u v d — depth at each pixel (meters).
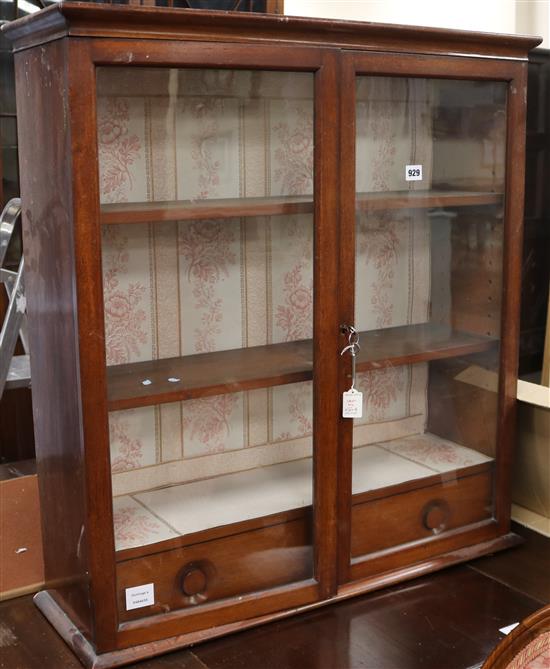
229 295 1.95
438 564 2.24
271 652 1.90
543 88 2.71
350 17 2.65
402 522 2.21
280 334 1.99
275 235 1.94
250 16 1.73
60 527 1.95
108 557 1.82
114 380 1.82
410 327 2.14
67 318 1.76
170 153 1.80
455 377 2.25
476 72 2.07
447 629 1.98
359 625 2.01
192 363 1.93
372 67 1.92
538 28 2.83
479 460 2.33
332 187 1.91
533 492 2.49
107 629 1.84
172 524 1.92
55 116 1.69
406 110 2.02
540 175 2.74
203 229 1.90
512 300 2.26
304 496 2.05
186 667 1.85
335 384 2.00
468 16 2.71
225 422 2.00
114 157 1.73
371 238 2.03
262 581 2.03
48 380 1.91
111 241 1.77
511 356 2.29
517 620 2.02
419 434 2.22
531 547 2.39
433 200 2.11
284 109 1.87
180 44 1.70
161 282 1.87
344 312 1.99
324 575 2.08
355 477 2.12
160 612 1.92
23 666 1.85
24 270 1.99
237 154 1.86
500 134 2.17
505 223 2.21
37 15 1.66
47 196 1.78
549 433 2.39
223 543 1.96
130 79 1.71
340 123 1.90
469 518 2.34
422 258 2.12
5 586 2.12
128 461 1.87
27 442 2.93
